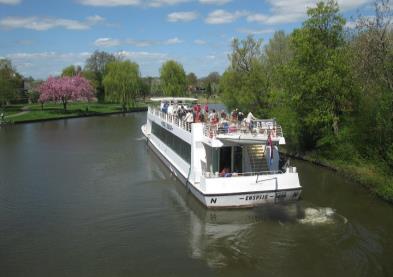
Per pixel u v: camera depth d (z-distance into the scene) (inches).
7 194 1062.4
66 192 1072.8
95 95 5078.7
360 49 1346.0
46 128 2600.9
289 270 625.0
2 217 884.6
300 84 1392.7
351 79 1346.0
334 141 1346.0
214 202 852.6
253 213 847.1
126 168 1355.8
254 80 1952.5
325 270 623.5
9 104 4525.1
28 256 690.8
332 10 1365.7
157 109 1684.3
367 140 1230.3
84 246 727.1
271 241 724.0
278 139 884.0
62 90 3703.3
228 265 644.1
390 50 1155.9
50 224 838.5
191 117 1082.7
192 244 722.8
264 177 853.8
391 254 671.1
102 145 1868.8
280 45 2161.7
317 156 1402.6
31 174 1289.4
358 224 796.0
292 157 1508.4
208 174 879.1
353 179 1130.0
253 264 645.3
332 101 1369.3
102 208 932.6
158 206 936.3
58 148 1797.5
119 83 3946.9
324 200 949.2
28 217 883.4
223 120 1010.1
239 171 942.4
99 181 1182.3
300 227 780.6
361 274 610.5
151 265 649.6
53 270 639.8
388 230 766.5
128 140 2026.3
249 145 935.0
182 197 1002.1
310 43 1364.4
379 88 1184.2
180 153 1149.7
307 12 1389.0
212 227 790.5
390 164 1057.5
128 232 786.8
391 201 920.9
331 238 732.0
